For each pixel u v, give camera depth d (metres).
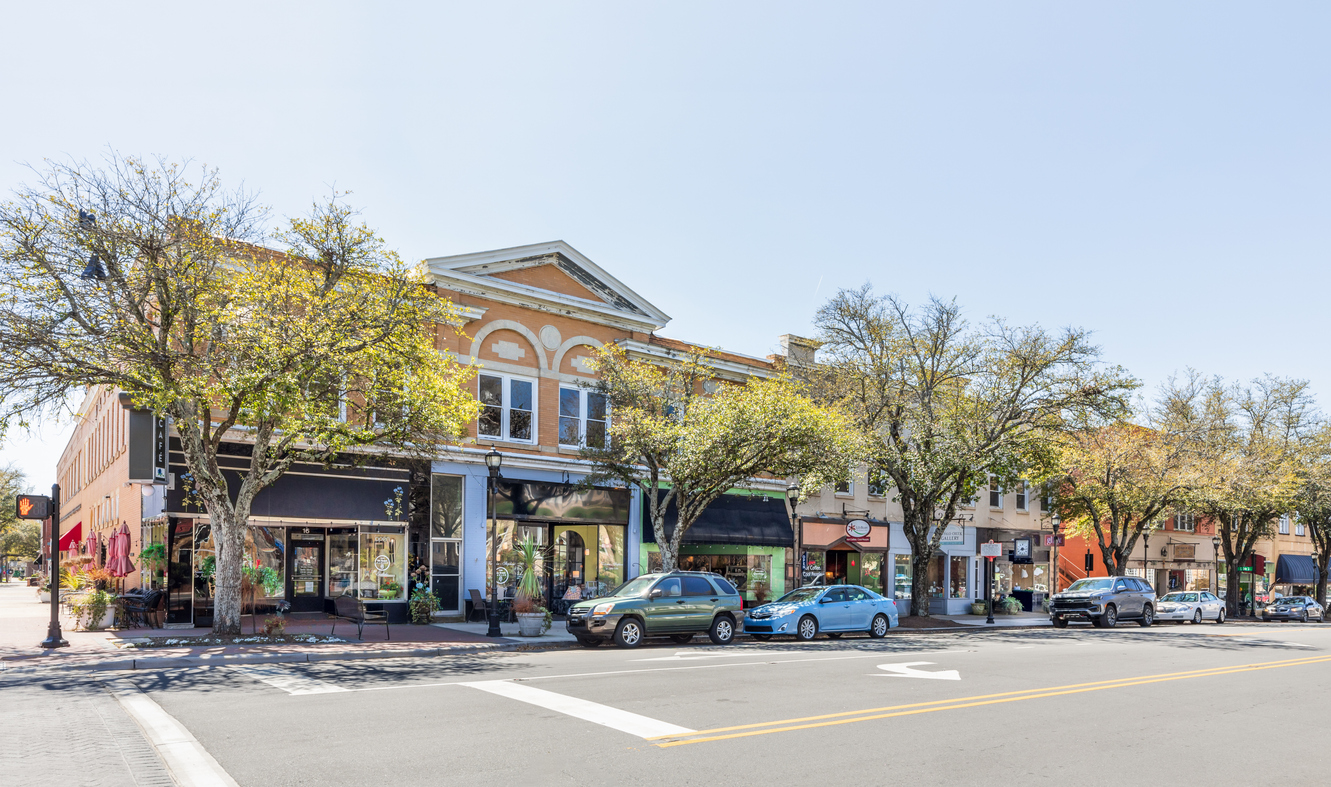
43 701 10.85
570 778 7.30
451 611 23.59
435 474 23.55
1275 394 43.62
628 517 27.16
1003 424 28.02
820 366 29.00
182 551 19.97
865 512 33.78
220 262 17.97
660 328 28.88
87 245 15.69
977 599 36.97
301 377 16.33
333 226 17.73
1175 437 36.47
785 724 9.66
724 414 21.88
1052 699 12.02
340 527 23.14
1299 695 13.18
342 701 10.84
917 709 10.84
